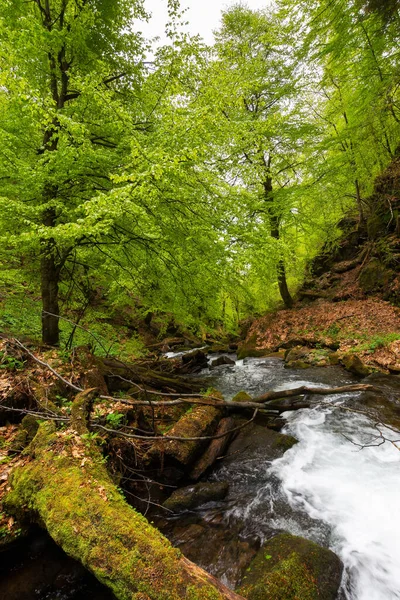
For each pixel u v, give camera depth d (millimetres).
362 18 8195
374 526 3252
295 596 2316
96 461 2850
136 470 3893
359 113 9758
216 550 3062
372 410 5754
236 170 6109
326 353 9609
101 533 2064
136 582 1808
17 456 3287
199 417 4766
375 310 10852
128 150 4996
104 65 4910
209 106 4090
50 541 2801
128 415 4656
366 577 2703
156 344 15125
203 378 9094
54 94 5930
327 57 10758
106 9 5883
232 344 15938
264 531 3285
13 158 4449
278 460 4535
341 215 16391
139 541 2004
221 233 4805
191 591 1734
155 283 6488
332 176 11336
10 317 7336
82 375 5094
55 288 6406
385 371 7465
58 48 5047
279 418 5754
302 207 12211
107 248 5930
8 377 4520
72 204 5520
